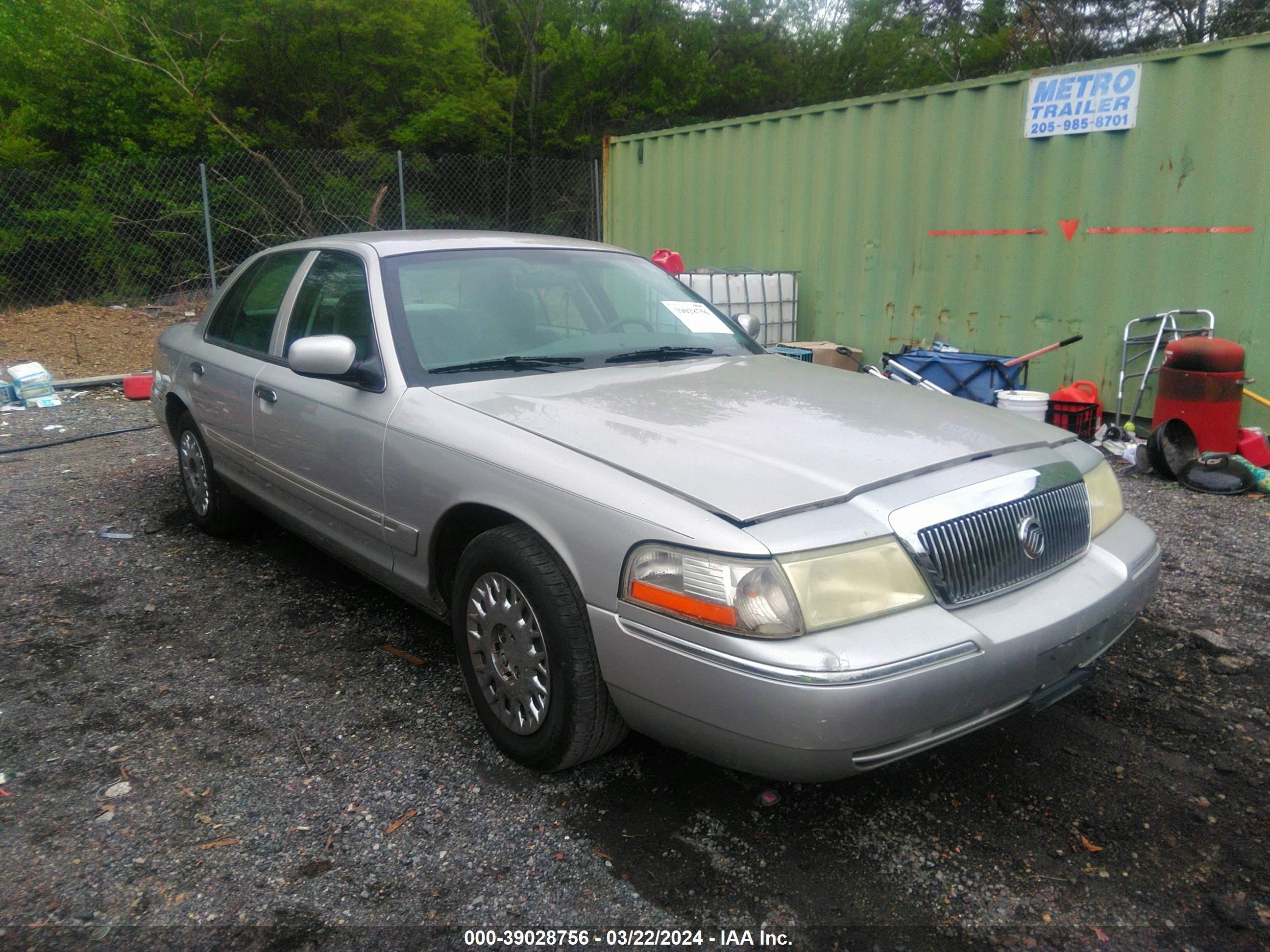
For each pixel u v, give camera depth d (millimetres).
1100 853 2525
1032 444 2918
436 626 3959
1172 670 3543
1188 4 22531
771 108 23719
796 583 2199
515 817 2668
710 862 2484
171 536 5113
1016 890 2387
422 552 3176
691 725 2350
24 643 3766
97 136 17359
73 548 4902
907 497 2439
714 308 4359
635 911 2309
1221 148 6145
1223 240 6227
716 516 2318
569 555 2578
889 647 2215
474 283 3736
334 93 18688
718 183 9789
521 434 2873
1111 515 3041
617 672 2477
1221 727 3143
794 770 2246
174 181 16000
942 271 7859
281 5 17312
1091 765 2934
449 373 3357
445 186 18719
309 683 3453
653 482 2488
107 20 16734
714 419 2904
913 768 2932
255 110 18594
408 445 3148
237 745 3031
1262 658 3613
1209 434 5930
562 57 20766
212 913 2287
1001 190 7340
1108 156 6691
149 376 6020
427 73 19141
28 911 2285
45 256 15672
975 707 2352
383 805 2723
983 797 2777
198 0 17609
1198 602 4141
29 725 3145
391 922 2264
